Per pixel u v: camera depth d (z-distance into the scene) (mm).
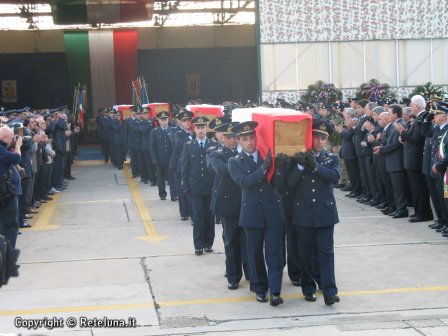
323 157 7172
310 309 7043
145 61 42469
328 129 7176
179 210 12867
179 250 9992
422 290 7598
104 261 9352
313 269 7621
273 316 6844
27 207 13383
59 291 7867
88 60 37531
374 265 8734
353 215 12477
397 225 11344
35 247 10383
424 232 10703
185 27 42469
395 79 28266
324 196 7059
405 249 9562
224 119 9906
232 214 7742
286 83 27797
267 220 7129
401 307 7023
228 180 7770
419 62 28328
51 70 42031
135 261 9320
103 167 24719
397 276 8188
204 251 9812
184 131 12500
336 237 10516
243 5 40875
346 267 8672
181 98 42781
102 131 26703
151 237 11000
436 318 6637
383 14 27953
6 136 8875
